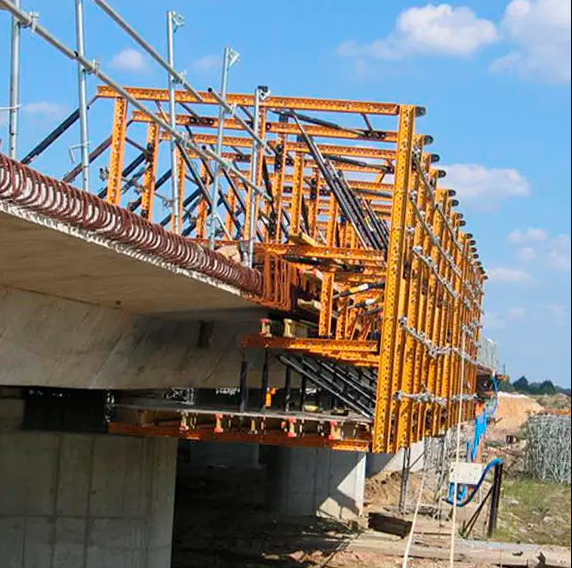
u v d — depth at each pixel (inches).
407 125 670.5
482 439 1856.5
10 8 331.3
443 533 1222.9
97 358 635.5
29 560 748.6
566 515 1513.3
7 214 329.1
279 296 640.4
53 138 563.8
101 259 430.6
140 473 757.9
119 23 425.4
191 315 689.0
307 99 714.2
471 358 1376.7
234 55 612.7
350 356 661.3
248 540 1137.4
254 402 1003.3
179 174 812.6
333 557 1063.0
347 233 959.6
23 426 771.4
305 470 1341.0
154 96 738.2
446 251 947.3
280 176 792.9
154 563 762.2
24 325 529.7
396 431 679.7
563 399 4069.9
